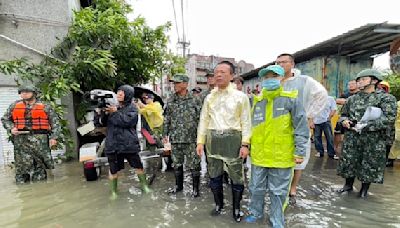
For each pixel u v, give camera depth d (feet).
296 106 9.40
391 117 12.05
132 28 29.09
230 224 10.40
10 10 24.36
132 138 13.76
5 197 13.88
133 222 10.74
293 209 11.55
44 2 25.23
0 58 20.86
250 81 47.73
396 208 11.62
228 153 10.70
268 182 10.12
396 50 22.76
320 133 21.61
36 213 11.85
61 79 21.02
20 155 16.29
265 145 9.82
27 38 24.94
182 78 13.56
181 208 12.08
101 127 14.24
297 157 9.41
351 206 11.86
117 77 27.91
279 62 12.29
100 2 32.01
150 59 32.42
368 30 21.08
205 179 16.81
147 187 14.53
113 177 13.75
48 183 16.22
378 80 12.79
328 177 16.21
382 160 12.32
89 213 11.73
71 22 25.95
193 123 13.51
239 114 10.73
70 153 22.65
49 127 17.04
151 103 19.08
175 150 14.05
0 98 20.93
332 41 24.02
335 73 28.32
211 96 11.29
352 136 12.96
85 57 22.90
